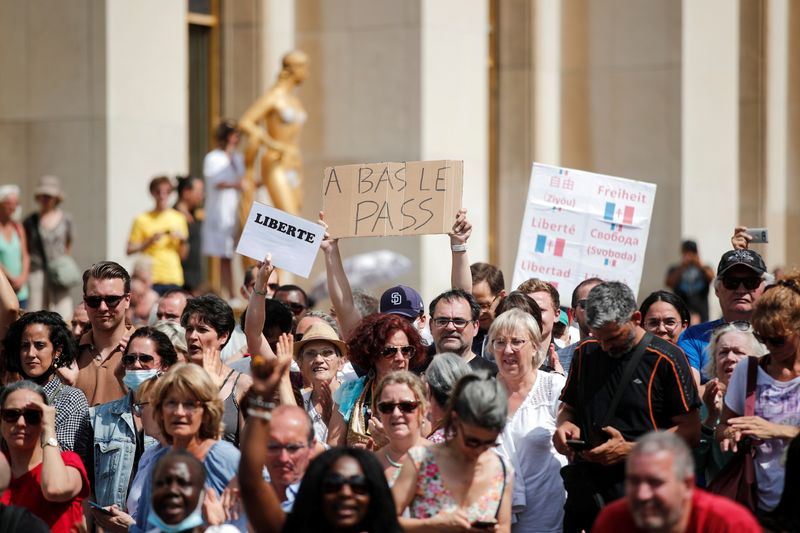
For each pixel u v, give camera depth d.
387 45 46.94
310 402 23.48
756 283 24.34
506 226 56.91
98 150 40.62
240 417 22.12
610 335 19.84
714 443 21.28
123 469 22.19
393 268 44.50
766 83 68.38
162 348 22.42
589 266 28.12
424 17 46.25
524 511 20.94
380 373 21.42
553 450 21.19
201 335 22.61
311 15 48.56
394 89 46.69
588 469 20.08
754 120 68.38
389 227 24.95
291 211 43.72
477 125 47.97
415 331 21.66
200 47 48.44
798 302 19.62
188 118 48.06
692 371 22.45
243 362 24.39
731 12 57.59
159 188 39.19
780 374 19.89
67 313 37.12
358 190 25.22
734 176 57.44
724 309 24.69
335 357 23.39
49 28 41.44
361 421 21.48
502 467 18.70
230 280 42.41
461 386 18.17
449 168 24.81
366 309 28.61
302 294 29.88
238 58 48.53
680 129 55.31
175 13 42.53
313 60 48.38
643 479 15.30
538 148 56.81
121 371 24.34
